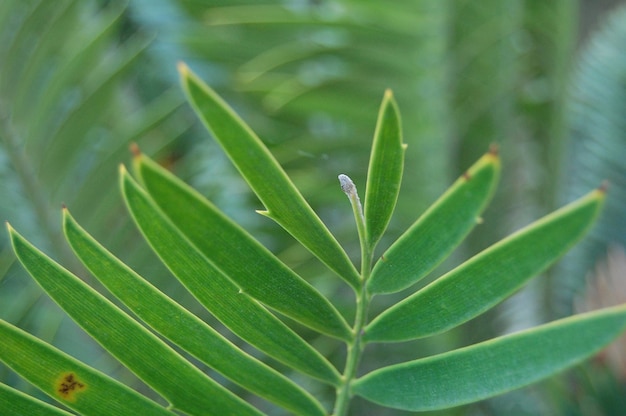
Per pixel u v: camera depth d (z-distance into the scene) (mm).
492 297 484
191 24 1521
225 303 538
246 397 1116
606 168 1706
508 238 472
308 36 1417
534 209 1640
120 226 1135
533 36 1489
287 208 493
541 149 1602
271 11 1401
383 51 1393
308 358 542
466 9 1386
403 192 1493
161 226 521
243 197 1315
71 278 531
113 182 1139
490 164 465
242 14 1448
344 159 1428
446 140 1471
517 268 475
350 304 1310
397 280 502
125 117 1260
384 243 1514
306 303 521
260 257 501
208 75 1475
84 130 1132
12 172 1102
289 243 1310
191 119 1379
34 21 1111
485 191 470
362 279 510
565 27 1458
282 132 1429
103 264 531
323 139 1396
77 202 1125
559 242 463
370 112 1418
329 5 1389
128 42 1501
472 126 1496
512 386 485
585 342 467
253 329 541
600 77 1793
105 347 539
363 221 499
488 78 1454
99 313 535
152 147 1267
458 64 1422
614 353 1126
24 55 1116
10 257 1067
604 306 1293
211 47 1458
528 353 481
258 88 1394
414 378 519
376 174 486
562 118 1561
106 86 1139
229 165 1338
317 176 1407
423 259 492
